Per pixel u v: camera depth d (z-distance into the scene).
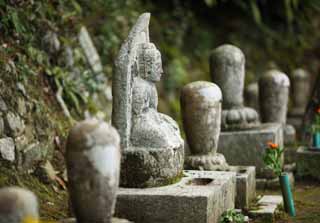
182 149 6.89
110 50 12.01
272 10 18.08
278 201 7.97
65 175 8.18
